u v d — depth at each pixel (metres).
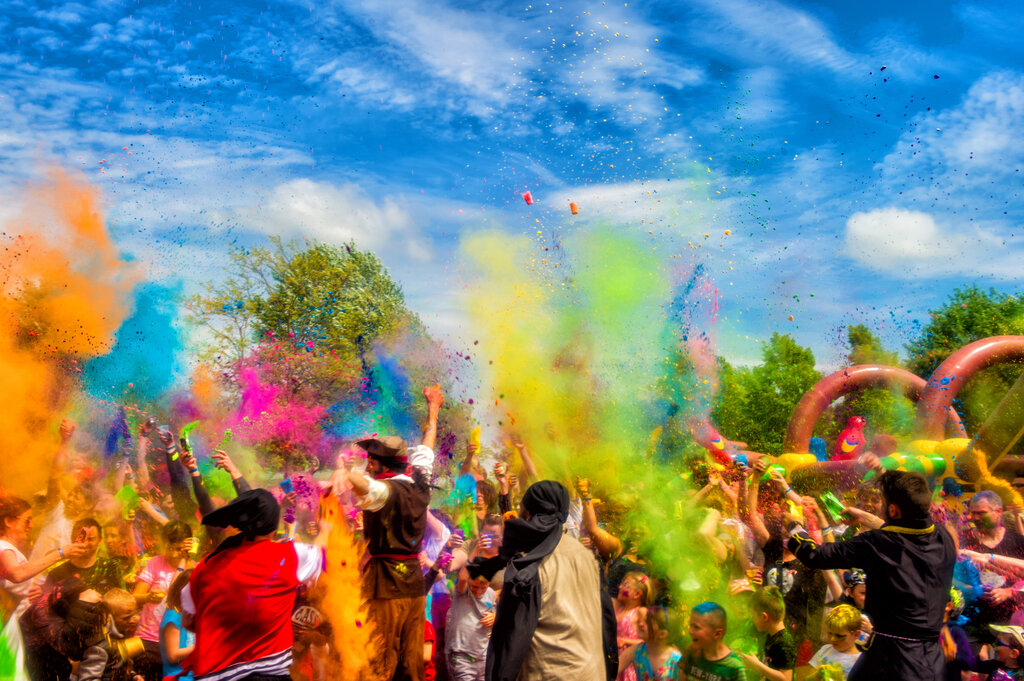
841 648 4.39
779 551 5.21
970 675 4.30
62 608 4.36
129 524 5.52
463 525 6.82
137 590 4.88
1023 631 4.25
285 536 5.62
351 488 4.09
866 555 3.65
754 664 4.51
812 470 9.59
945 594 3.59
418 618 4.29
